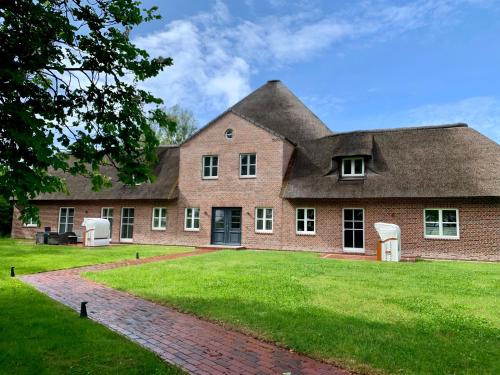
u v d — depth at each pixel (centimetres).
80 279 1026
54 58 478
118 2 489
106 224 2214
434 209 1795
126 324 633
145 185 2453
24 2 439
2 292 846
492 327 609
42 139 412
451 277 1084
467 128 1956
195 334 587
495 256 1655
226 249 2058
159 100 549
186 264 1333
